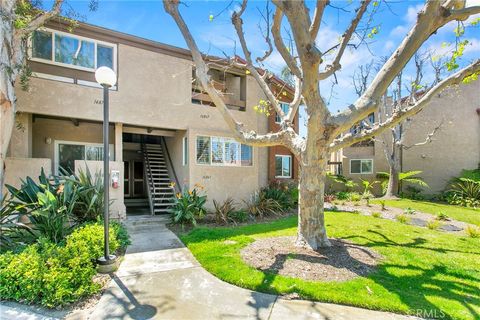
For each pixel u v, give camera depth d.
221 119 13.26
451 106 19.62
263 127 15.37
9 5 6.79
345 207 14.45
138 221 10.16
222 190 12.68
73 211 7.72
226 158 13.02
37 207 6.43
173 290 4.58
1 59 6.47
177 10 6.92
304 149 6.37
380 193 21.31
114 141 12.12
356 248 6.58
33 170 8.95
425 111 20.30
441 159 19.73
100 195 8.02
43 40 9.73
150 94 11.54
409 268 5.48
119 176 10.34
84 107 10.27
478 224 11.00
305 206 6.45
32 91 9.38
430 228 9.78
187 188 11.88
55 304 4.01
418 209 14.13
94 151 12.06
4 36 6.57
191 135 12.05
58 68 9.95
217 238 7.61
